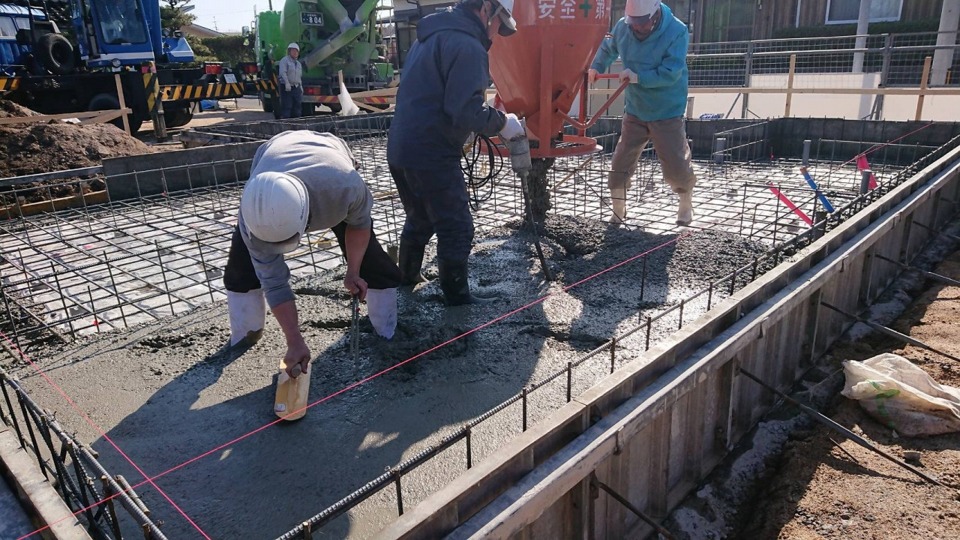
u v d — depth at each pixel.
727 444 3.60
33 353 4.12
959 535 2.91
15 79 12.95
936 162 6.60
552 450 2.49
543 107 5.59
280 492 2.74
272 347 4.02
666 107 5.95
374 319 4.00
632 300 4.56
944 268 6.07
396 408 3.32
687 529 3.18
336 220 3.24
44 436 2.54
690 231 6.10
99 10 13.56
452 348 3.87
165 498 2.72
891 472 3.33
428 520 2.02
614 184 6.57
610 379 2.76
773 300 3.77
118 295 4.86
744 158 10.31
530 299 4.62
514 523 2.20
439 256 4.31
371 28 18.02
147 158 8.76
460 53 3.80
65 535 2.07
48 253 6.41
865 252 5.02
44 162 9.12
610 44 6.23
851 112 13.21
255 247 2.99
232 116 20.69
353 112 12.81
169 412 3.35
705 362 3.10
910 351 4.49
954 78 13.94
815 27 17.23
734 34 18.64
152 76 14.45
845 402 3.96
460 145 4.16
